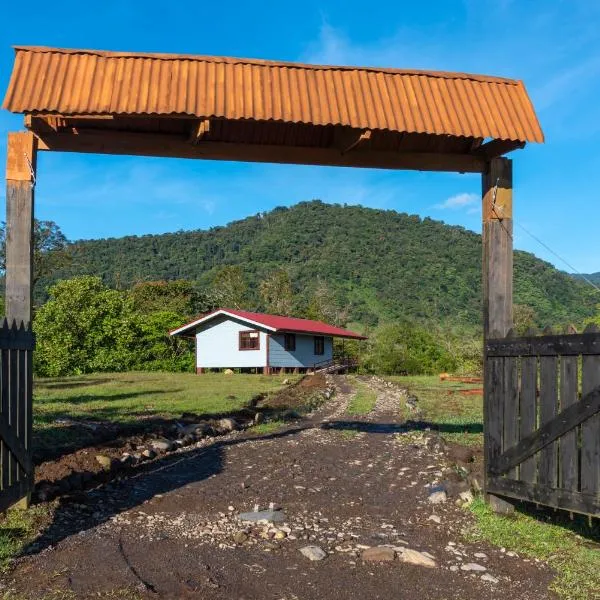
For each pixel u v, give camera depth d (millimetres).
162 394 15578
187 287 50062
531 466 5184
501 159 6527
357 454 8547
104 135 6418
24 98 5672
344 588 4059
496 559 4672
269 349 32688
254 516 5559
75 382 19812
